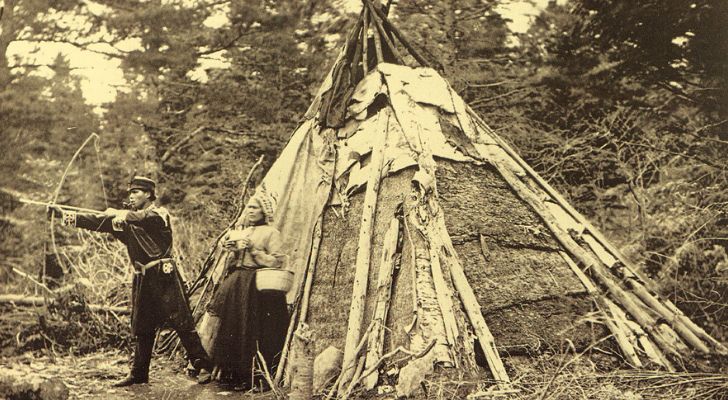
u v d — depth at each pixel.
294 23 11.34
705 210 8.86
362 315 5.23
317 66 11.28
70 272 7.54
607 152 9.72
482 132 6.38
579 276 5.65
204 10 11.16
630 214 9.34
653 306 5.66
